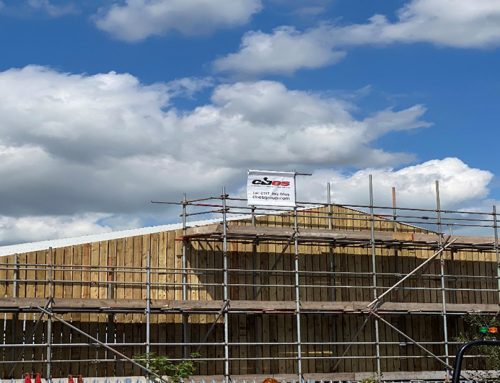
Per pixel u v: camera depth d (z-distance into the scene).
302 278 33.00
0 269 26.91
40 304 26.81
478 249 36.25
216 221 33.66
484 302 37.00
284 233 31.64
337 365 33.03
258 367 31.50
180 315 30.56
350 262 34.19
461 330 36.25
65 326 28.47
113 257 29.61
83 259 29.06
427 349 35.16
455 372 8.70
